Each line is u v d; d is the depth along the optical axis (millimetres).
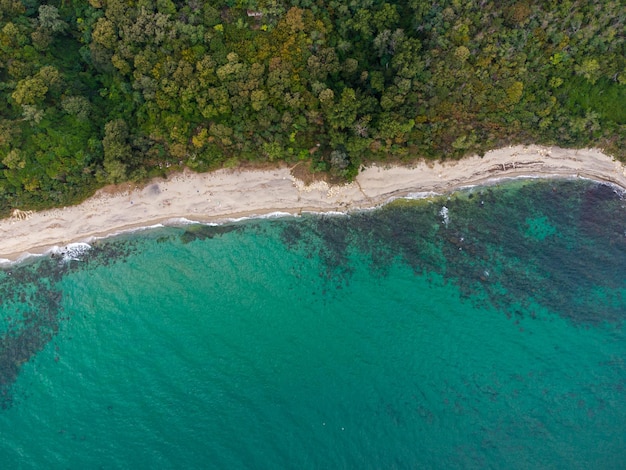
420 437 41000
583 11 39938
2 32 39031
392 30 40594
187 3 38812
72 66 43031
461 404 41844
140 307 44094
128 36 38938
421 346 43219
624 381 42625
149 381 42219
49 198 43812
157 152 44250
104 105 44156
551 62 41969
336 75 41938
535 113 44312
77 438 41031
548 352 43281
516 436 41000
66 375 42656
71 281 44750
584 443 40844
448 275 45094
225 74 39562
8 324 43844
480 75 41375
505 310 44344
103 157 43625
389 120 41938
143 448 40531
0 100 40625
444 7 38781
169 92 40938
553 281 45062
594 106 44344
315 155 45062
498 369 42688
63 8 41344
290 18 38469
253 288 44781
